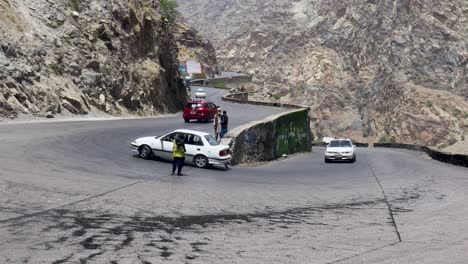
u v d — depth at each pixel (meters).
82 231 9.30
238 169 24.77
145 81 48.72
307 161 36.66
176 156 18.78
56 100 35.22
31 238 8.59
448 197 16.16
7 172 14.30
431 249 9.20
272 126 38.06
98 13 45.84
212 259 8.18
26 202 11.19
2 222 9.45
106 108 40.62
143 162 21.12
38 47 37.12
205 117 41.31
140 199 12.96
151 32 53.09
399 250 9.12
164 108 52.38
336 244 9.52
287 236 10.09
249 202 14.05
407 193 17.12
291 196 15.73
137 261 7.79
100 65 42.44
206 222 10.96
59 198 11.98
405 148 72.62
